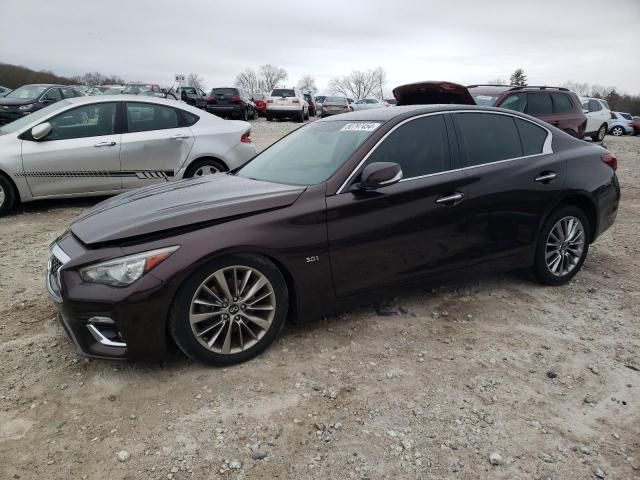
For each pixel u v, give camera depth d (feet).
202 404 8.98
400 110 12.73
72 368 10.16
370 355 10.61
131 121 23.67
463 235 12.38
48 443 8.06
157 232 9.43
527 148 13.78
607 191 14.83
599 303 13.46
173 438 8.16
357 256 11.00
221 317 9.86
